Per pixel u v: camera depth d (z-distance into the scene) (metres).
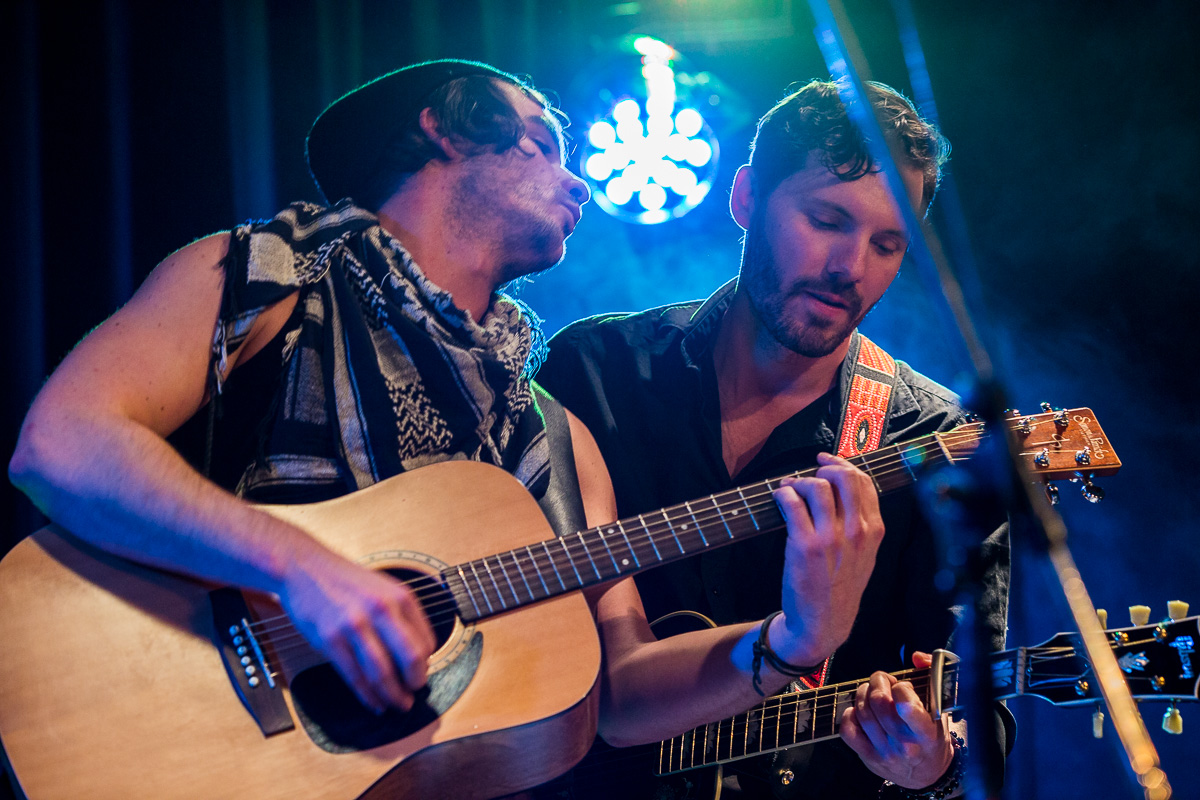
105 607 1.32
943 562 2.04
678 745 1.78
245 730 1.27
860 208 1.91
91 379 1.32
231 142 4.40
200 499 1.28
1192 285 4.28
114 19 4.23
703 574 2.06
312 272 1.53
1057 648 1.46
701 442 2.18
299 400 1.51
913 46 1.32
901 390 2.21
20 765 1.21
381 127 1.72
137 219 4.25
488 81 1.75
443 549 1.48
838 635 1.48
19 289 3.94
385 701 1.30
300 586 1.26
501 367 1.66
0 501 3.77
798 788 1.89
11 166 3.97
